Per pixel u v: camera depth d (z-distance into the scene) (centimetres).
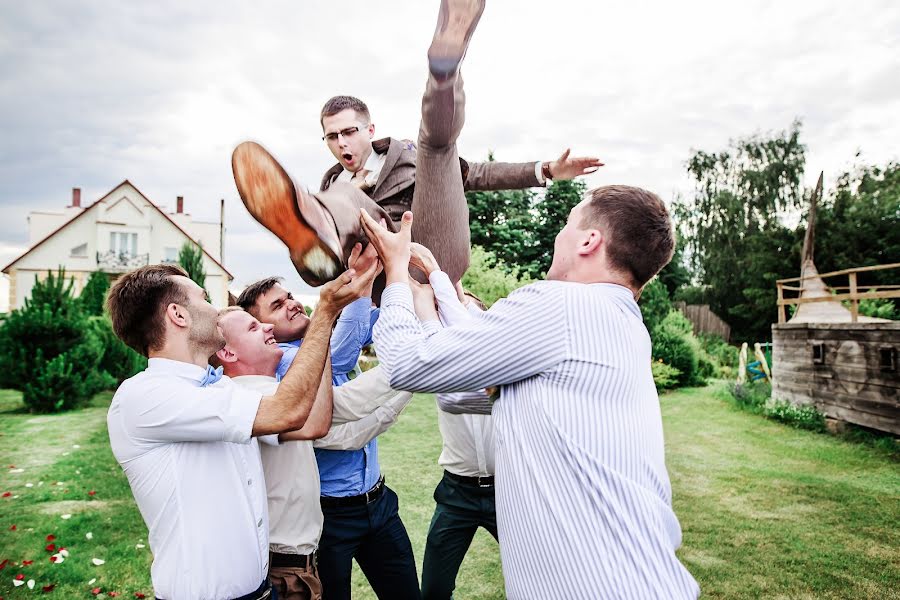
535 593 125
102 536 468
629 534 120
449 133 153
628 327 135
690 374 1376
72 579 393
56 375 1030
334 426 235
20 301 2827
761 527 493
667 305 1567
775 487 602
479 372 130
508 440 133
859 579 398
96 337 1138
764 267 2477
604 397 128
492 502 291
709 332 2152
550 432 126
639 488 125
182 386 161
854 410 821
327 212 145
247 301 249
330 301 162
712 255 2703
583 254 145
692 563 425
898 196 2308
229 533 164
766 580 398
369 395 216
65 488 593
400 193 189
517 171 211
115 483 612
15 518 507
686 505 550
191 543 159
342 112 213
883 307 1664
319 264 143
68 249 2869
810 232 1105
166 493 159
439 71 137
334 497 240
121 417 161
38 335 1045
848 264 2311
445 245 177
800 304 1043
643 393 135
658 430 138
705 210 2841
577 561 120
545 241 2112
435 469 631
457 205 172
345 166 219
